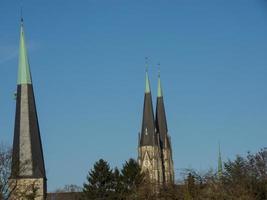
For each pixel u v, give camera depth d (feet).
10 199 341.82
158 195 283.59
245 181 279.49
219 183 267.39
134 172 513.45
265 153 342.23
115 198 497.05
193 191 266.16
